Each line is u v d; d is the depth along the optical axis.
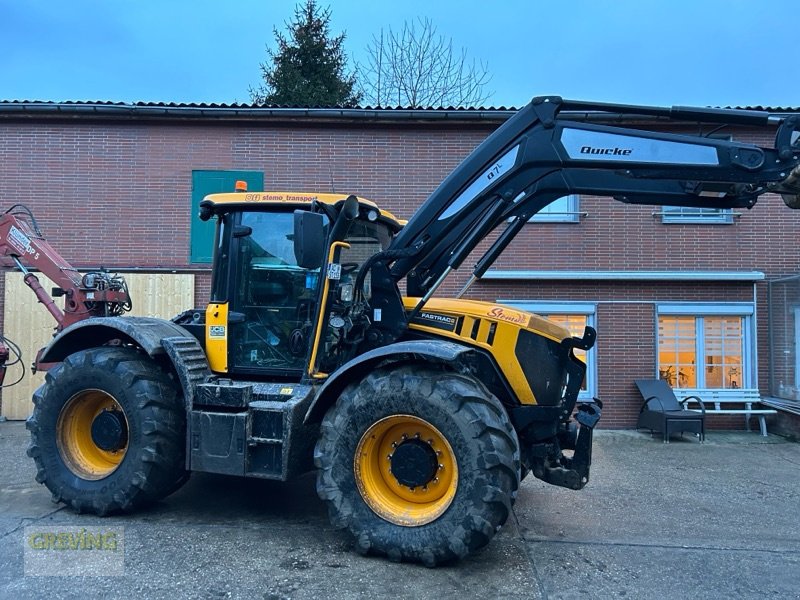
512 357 4.49
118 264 9.77
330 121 9.81
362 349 4.70
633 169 4.25
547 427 4.54
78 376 4.82
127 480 4.62
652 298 9.71
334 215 4.67
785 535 4.75
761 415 9.23
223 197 4.97
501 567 3.96
